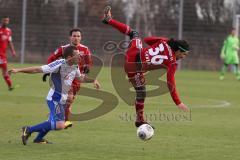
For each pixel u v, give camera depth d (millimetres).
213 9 104000
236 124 37688
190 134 33031
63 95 28016
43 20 104000
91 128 34469
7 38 55469
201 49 104312
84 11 104125
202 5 104000
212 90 64750
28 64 100500
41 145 28281
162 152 27375
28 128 28078
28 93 54906
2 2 103062
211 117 41156
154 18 104500
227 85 73062
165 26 104375
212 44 104125
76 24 104000
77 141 29812
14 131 32469
